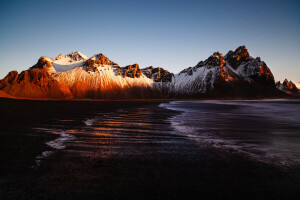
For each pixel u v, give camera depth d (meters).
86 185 7.52
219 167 9.35
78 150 12.16
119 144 13.66
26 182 7.77
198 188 7.30
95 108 54.78
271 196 6.81
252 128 20.20
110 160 10.30
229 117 31.06
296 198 6.68
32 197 6.68
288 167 9.40
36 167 9.30
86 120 27.06
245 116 32.47
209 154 11.39
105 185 7.50
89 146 13.13
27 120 26.56
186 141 14.62
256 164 9.77
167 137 15.98
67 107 58.69
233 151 12.02
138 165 9.59
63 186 7.43
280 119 28.17
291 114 36.16
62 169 9.05
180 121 26.00
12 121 25.44
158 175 8.41
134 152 11.77
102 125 22.39
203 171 8.87
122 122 25.00
